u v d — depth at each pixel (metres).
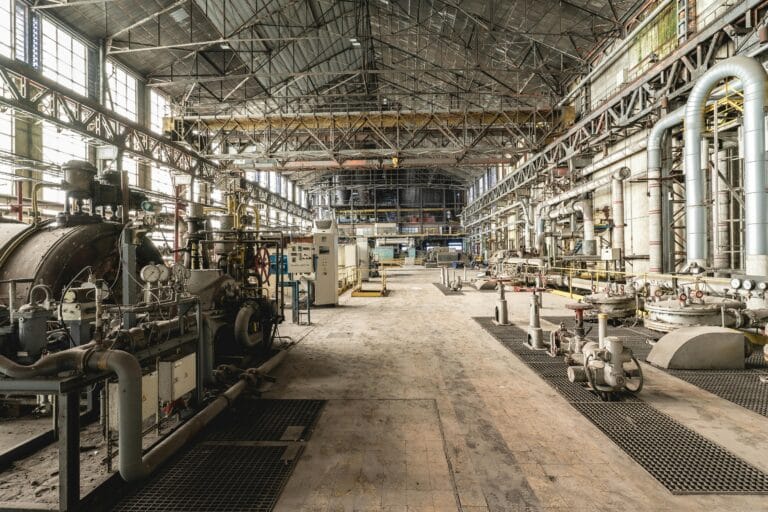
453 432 3.57
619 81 14.23
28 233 4.55
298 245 9.21
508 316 9.80
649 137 9.65
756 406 4.05
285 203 36.75
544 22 14.52
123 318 3.30
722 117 9.02
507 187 25.78
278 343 7.01
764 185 6.32
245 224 7.54
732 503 2.51
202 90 19.22
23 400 3.90
